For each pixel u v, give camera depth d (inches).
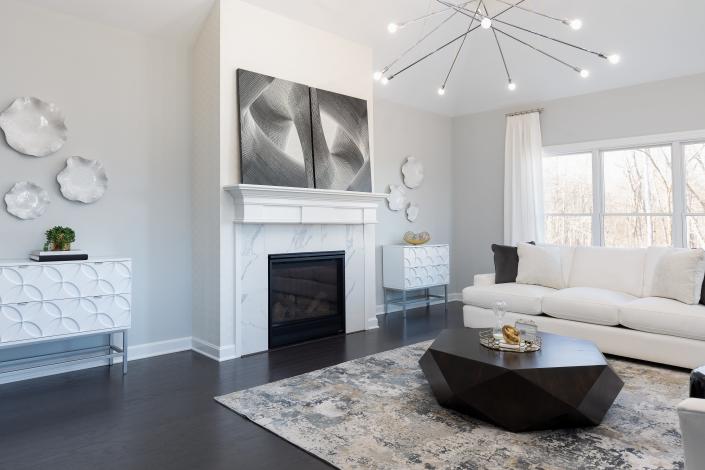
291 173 165.3
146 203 156.0
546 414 92.8
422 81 228.7
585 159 222.1
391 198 234.7
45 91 136.6
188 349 165.0
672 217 197.0
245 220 151.1
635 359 148.1
